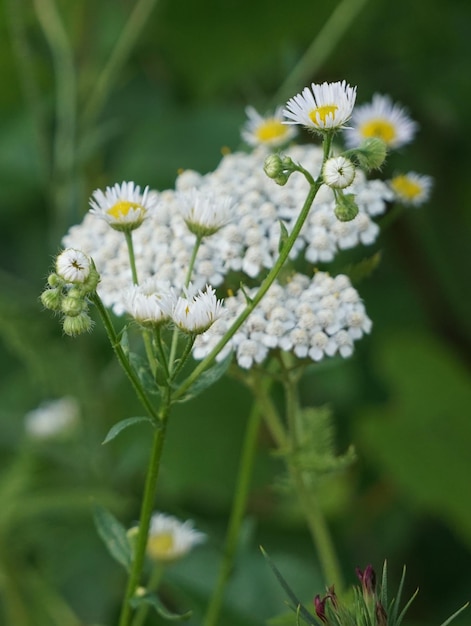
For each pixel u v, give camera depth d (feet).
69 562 2.48
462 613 2.61
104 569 2.49
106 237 1.82
